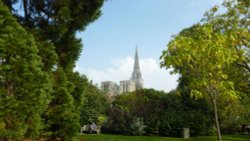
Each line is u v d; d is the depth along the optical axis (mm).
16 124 11953
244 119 30984
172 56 9656
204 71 9484
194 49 9375
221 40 9852
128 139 21125
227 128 30812
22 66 12180
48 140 14961
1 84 12125
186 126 26656
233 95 9641
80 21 17062
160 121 26922
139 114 27609
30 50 12602
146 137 23375
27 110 12172
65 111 15125
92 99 31750
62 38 17031
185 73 9961
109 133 27984
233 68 17578
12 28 12477
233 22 18688
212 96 9695
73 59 17359
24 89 12250
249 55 16938
